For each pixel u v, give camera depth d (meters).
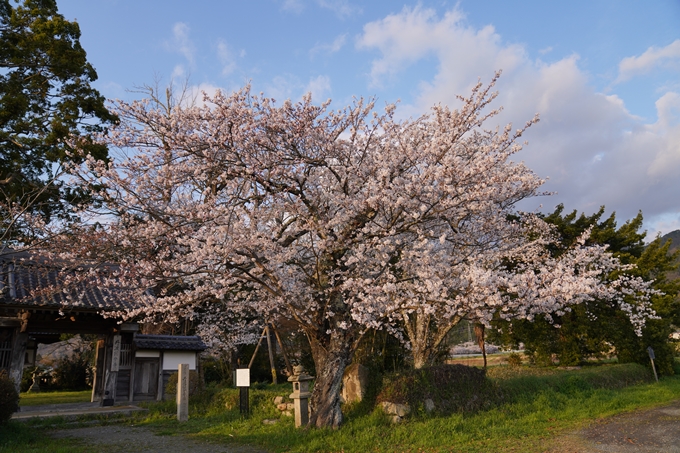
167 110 15.49
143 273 7.41
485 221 10.27
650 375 15.22
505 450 6.61
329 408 7.82
